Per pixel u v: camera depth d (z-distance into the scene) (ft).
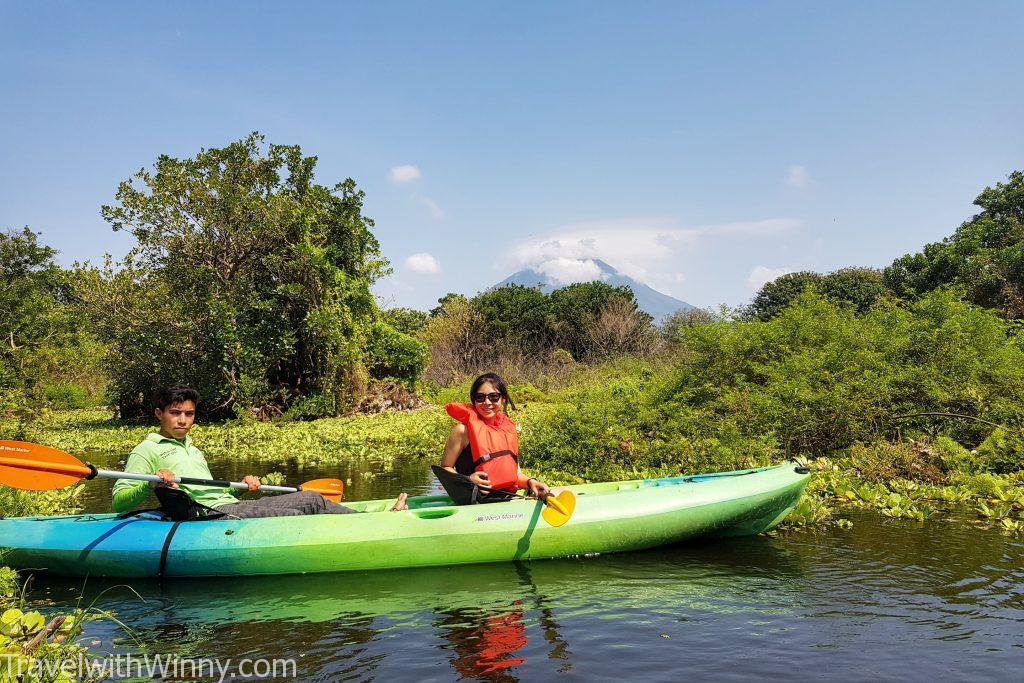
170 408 16.62
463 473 18.07
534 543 16.19
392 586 14.62
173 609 13.48
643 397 37.24
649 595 13.79
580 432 29.30
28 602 14.12
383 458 35.29
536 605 13.33
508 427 18.15
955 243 88.79
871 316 38.17
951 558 15.60
